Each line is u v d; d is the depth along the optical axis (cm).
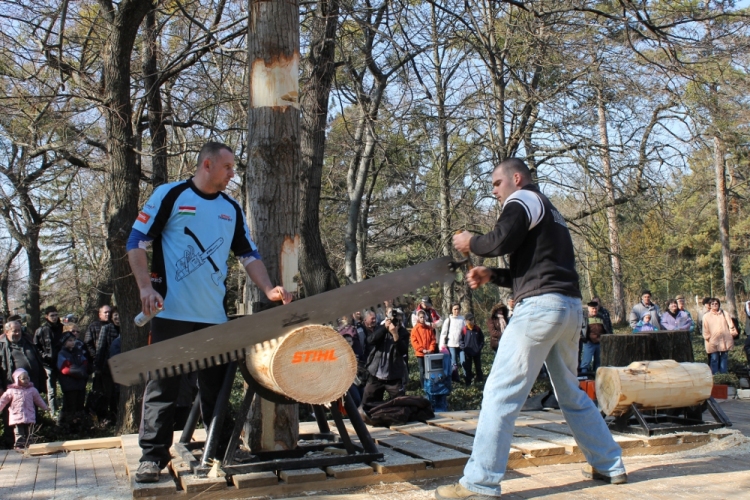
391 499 423
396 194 2103
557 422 662
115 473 534
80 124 1314
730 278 3127
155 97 1185
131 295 991
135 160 1026
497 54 1371
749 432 716
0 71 1113
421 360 1257
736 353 2011
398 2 1077
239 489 425
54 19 1059
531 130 1489
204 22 1268
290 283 530
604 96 1412
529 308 403
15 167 1806
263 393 442
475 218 1844
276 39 531
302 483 437
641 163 1479
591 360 1394
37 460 589
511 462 505
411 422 693
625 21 1036
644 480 459
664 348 780
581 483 453
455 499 404
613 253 1681
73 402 1046
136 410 991
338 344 419
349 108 1697
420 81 1302
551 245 409
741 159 3102
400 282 429
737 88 1300
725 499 408
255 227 531
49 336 1087
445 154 1772
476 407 1301
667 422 668
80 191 2723
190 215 434
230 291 2028
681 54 1106
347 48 1370
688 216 3769
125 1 978
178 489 427
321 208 2395
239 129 1241
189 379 664
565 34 1301
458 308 1597
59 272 3291
